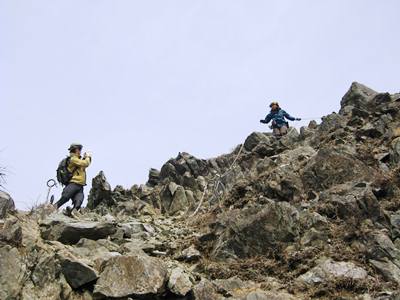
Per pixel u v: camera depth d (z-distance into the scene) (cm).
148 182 2105
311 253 1087
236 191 1502
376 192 1285
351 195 1223
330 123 1809
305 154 1600
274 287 1016
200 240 1220
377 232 1102
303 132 1912
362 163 1390
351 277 995
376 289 968
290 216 1170
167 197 1833
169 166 2045
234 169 1845
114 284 973
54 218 1198
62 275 992
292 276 1047
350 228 1138
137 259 996
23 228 1104
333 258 1066
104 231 1190
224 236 1182
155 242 1236
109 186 1895
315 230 1141
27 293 940
